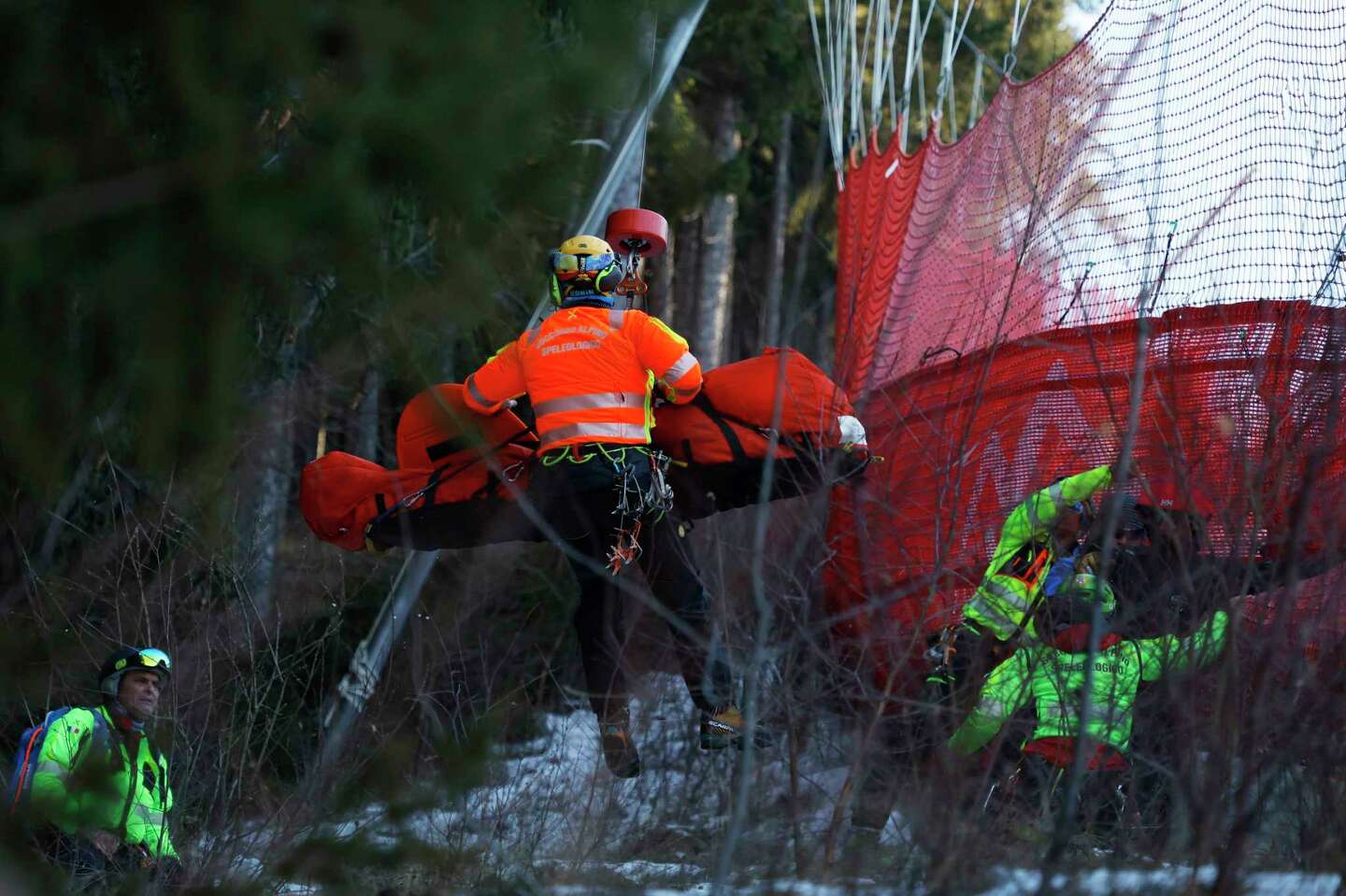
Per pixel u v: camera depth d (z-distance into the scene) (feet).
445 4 12.87
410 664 33.30
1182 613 29.14
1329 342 30.40
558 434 33.22
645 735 34.53
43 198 11.41
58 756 22.98
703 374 37.40
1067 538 32.83
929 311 49.08
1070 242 40.37
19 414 11.71
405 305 14.43
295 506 42.96
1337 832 23.58
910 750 25.79
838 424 36.06
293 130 13.30
